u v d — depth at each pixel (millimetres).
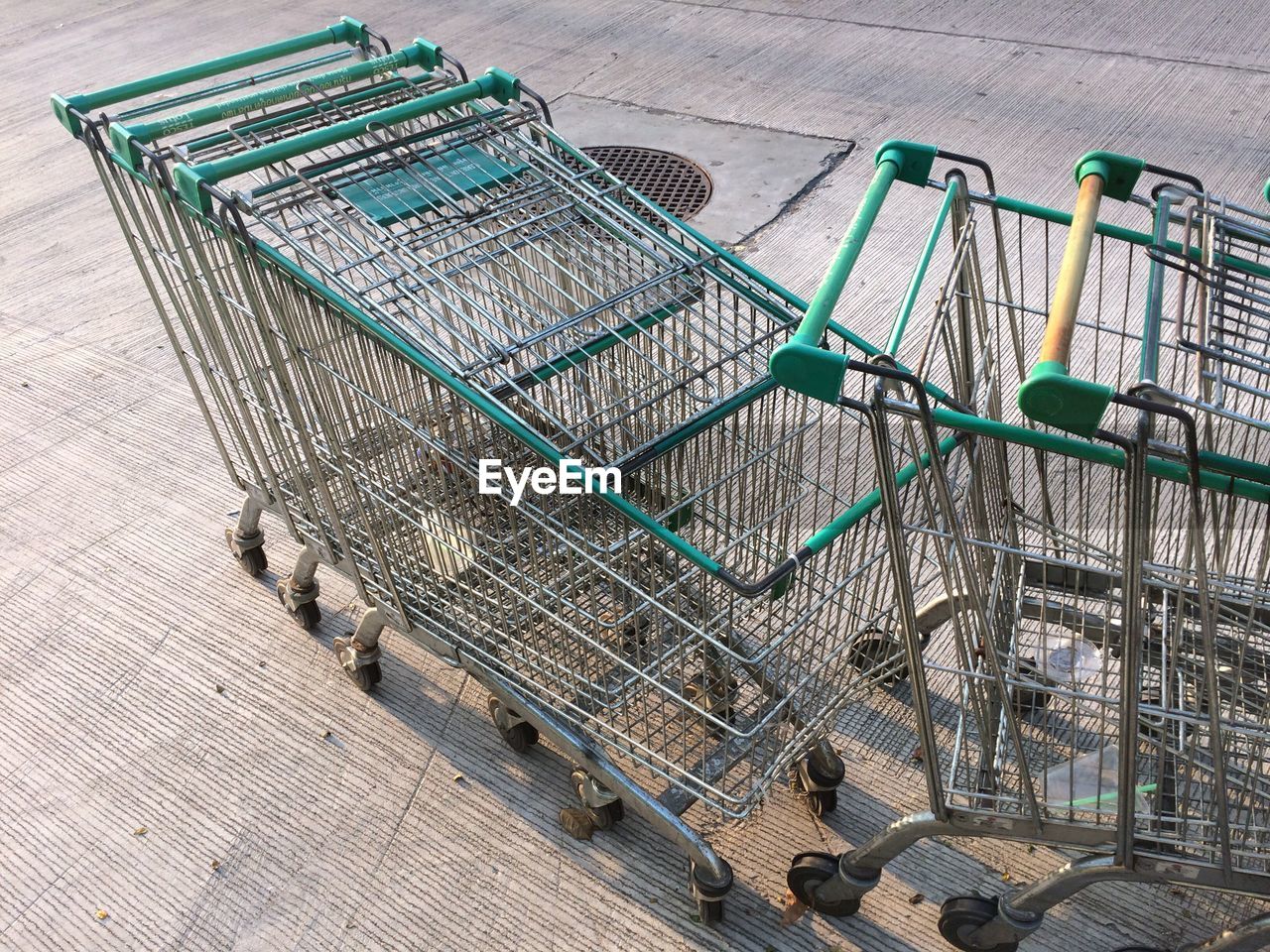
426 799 2881
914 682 2115
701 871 2459
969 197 2420
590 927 2566
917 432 3383
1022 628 2773
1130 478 1688
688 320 2654
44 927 2627
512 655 2670
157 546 3736
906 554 1978
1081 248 1938
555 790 2885
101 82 7129
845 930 2531
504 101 2951
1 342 4793
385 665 3271
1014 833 2256
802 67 6512
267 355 2797
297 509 3107
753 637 2691
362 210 2564
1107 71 6133
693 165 5586
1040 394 1659
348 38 3166
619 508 2172
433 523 2650
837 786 2826
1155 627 2447
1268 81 5887
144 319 4879
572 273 2691
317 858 2752
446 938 2561
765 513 2906
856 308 4496
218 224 2469
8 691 3252
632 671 2457
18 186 5988
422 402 2510
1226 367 3018
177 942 2582
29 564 3695
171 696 3211
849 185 5324
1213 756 1915
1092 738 2645
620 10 7570
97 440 4230
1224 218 2158
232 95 6586
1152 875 2148
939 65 6387
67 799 2932
